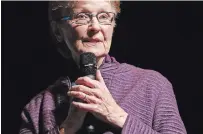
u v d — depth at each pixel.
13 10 11.29
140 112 6.06
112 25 6.07
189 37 10.76
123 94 6.20
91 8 5.96
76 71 6.38
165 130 5.91
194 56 10.78
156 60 10.86
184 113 10.81
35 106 6.49
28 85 11.38
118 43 10.88
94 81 5.61
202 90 10.76
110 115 5.67
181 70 10.80
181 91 10.82
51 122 6.20
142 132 5.71
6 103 11.36
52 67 11.35
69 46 6.16
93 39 5.95
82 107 5.57
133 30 10.86
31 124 6.39
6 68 11.34
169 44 10.80
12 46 11.33
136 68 6.57
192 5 10.73
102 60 6.31
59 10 6.21
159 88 6.25
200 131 10.77
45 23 11.34
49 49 11.34
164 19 10.80
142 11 10.84
